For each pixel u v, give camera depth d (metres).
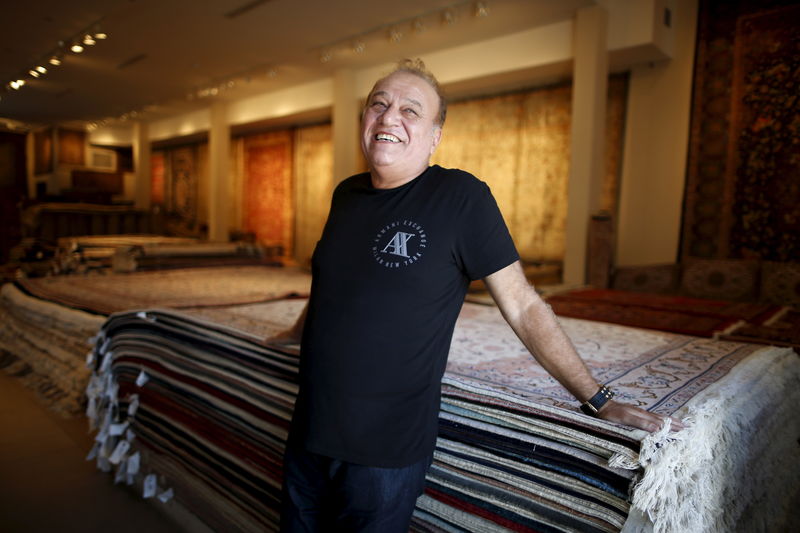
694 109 5.85
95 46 7.36
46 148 13.83
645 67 6.24
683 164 6.00
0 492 2.48
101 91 9.94
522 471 1.40
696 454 1.26
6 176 14.38
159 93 10.06
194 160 13.48
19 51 7.62
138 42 7.16
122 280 4.89
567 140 6.87
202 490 2.20
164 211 14.61
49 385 3.83
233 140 12.45
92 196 12.63
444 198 1.24
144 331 2.71
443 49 7.12
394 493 1.20
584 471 1.30
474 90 7.60
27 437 3.11
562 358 1.28
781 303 4.95
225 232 11.11
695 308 3.92
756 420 1.77
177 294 4.02
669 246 6.16
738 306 4.07
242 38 6.93
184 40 7.05
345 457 1.18
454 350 2.27
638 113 6.34
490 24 6.08
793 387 2.24
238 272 5.68
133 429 2.66
